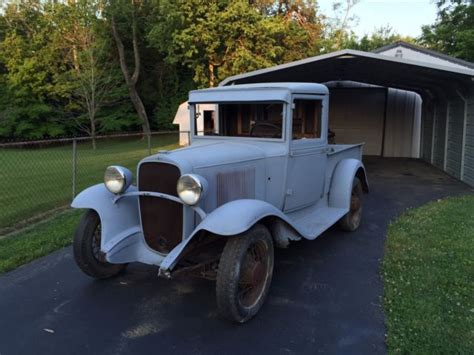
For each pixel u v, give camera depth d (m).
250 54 15.62
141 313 3.19
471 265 3.92
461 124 9.05
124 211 3.58
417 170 10.65
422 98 13.18
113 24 22.22
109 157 13.22
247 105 4.20
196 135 4.42
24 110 22.77
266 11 19.28
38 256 4.35
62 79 21.84
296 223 4.07
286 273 3.90
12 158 13.87
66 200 6.91
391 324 2.91
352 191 5.12
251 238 2.99
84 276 3.87
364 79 11.87
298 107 4.18
